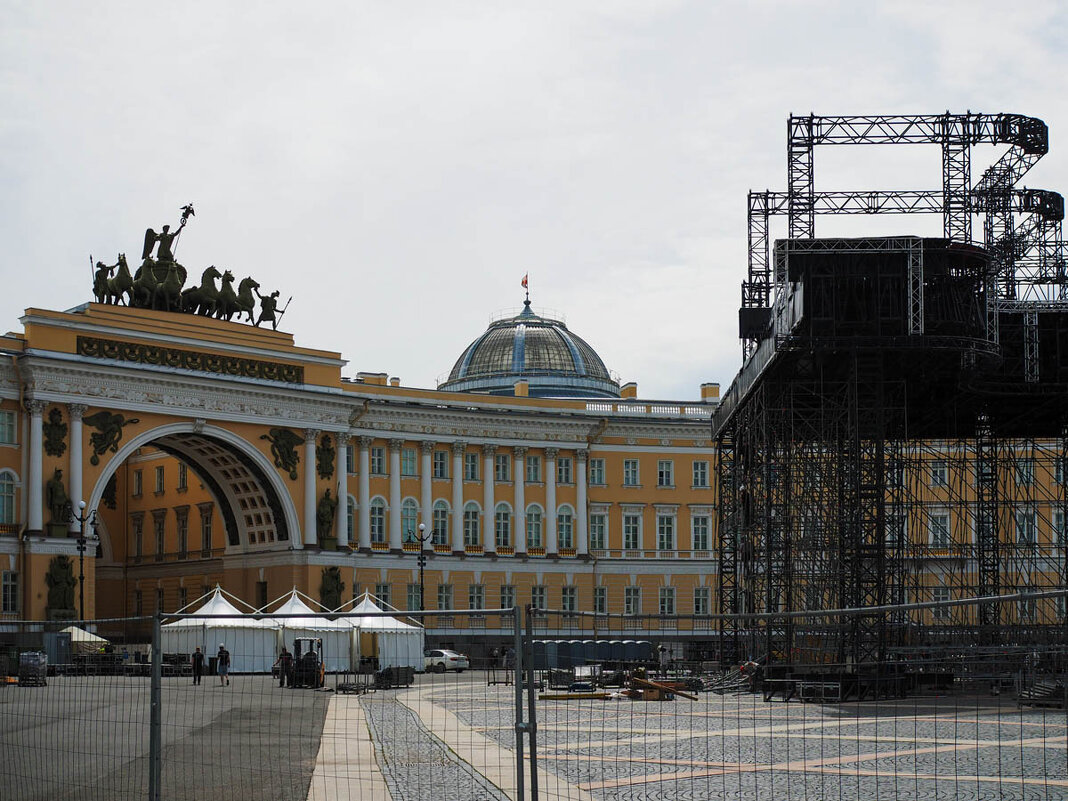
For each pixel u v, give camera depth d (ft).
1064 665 47.06
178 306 333.62
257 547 357.00
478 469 391.04
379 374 412.57
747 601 232.94
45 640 68.23
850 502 194.49
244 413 338.75
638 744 60.44
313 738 69.77
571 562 398.01
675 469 412.36
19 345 304.71
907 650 88.22
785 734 57.21
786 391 214.69
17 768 69.15
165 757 69.15
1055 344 218.79
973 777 50.39
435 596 377.71
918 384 219.61
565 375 463.83
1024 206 225.15
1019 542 352.69
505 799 66.54
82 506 295.07
